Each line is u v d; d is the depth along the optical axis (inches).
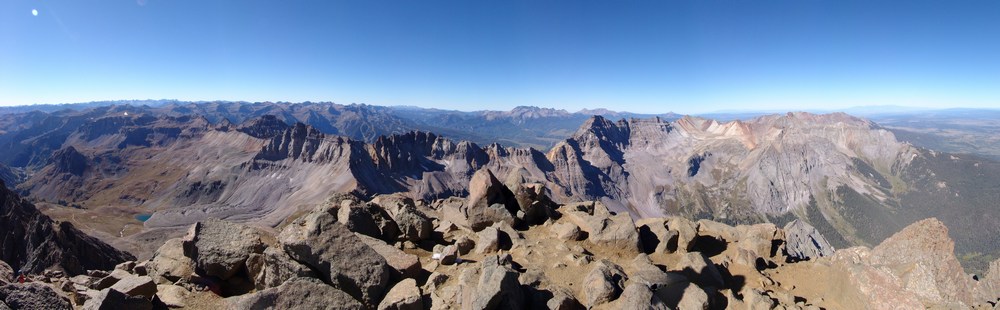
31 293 655.1
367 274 798.5
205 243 872.3
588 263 1011.9
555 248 1123.9
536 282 890.7
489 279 763.4
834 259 998.4
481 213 1403.8
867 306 843.4
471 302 731.4
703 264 988.6
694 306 788.0
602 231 1201.4
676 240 1195.9
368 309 777.6
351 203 1205.7
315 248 797.2
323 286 697.6
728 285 983.0
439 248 1118.4
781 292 936.9
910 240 892.0
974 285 810.2
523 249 1108.5
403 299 744.3
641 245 1151.6
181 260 909.2
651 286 845.2
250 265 847.1
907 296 810.8
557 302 781.3
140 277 801.6
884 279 845.8
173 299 791.1
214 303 801.6
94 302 682.2
